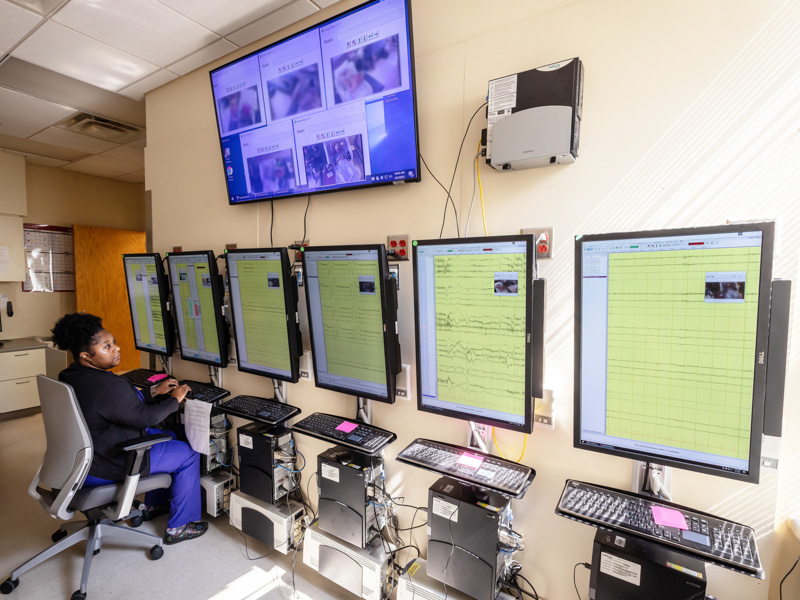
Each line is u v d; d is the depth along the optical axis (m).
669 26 1.24
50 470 1.81
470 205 1.61
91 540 1.89
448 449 1.55
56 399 1.74
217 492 2.31
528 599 1.57
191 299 2.38
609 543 1.18
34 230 4.44
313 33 1.76
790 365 1.16
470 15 1.58
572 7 1.38
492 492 1.48
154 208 2.86
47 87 2.72
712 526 1.10
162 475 2.05
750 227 0.97
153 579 1.89
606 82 1.34
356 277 1.67
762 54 1.14
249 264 2.02
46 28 2.05
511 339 1.37
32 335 4.44
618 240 1.13
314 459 2.15
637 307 1.14
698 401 1.10
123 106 3.03
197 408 2.21
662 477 1.28
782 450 1.17
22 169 4.03
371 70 1.65
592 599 1.18
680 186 1.25
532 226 1.48
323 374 1.90
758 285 0.98
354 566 1.70
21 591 1.81
